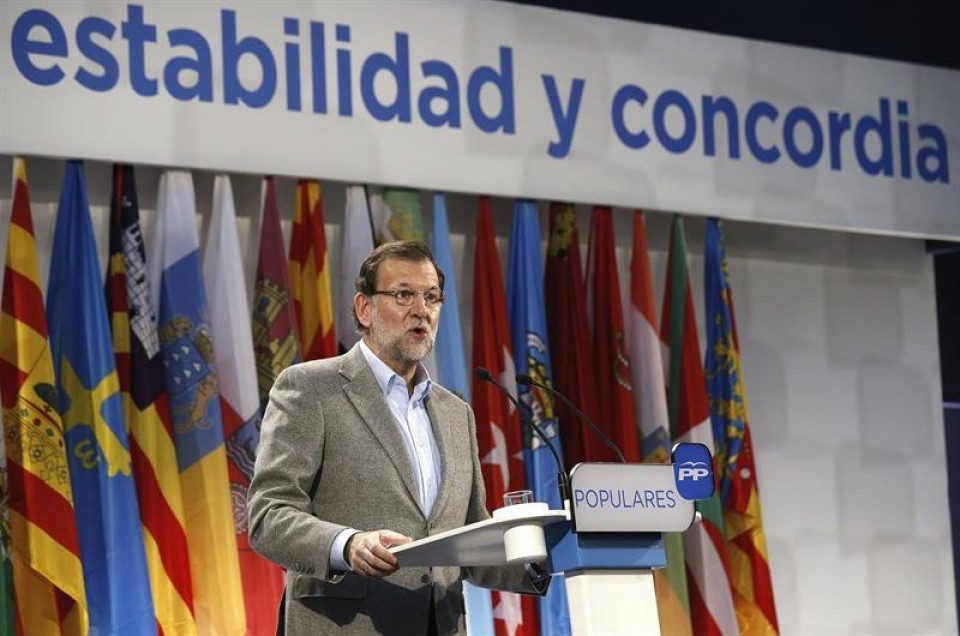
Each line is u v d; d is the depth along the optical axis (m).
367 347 7.91
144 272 11.62
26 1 11.26
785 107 14.60
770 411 15.26
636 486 6.64
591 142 13.56
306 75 12.23
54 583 10.70
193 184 12.45
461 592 7.69
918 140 15.30
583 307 13.55
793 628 15.07
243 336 11.91
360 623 7.33
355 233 12.52
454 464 7.84
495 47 13.17
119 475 11.09
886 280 16.14
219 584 11.38
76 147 11.32
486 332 13.05
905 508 15.89
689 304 14.06
